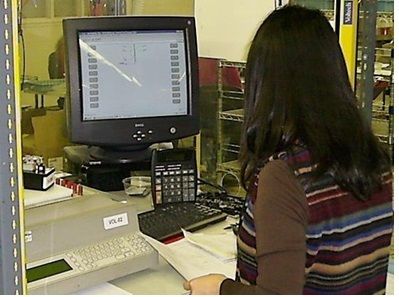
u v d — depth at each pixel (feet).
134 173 7.02
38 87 7.20
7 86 3.08
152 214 6.24
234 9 7.36
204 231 6.07
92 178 6.87
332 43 4.06
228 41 7.51
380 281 4.27
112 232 4.98
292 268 3.67
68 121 6.89
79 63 6.85
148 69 7.09
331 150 3.81
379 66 6.34
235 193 7.20
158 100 7.13
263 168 3.86
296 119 3.88
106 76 6.95
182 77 7.21
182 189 6.75
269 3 6.95
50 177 5.29
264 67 4.03
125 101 7.02
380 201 4.13
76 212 4.87
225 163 7.36
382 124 6.02
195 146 7.64
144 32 7.07
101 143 6.96
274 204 3.74
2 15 3.03
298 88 3.92
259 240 3.76
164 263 5.20
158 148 7.23
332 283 3.90
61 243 4.65
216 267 5.22
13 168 3.14
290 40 4.00
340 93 3.98
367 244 4.07
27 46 7.07
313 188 3.76
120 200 5.89
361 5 6.09
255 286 3.80
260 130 3.97
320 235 3.80
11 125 3.11
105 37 6.95
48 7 7.24
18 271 3.21
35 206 4.90
